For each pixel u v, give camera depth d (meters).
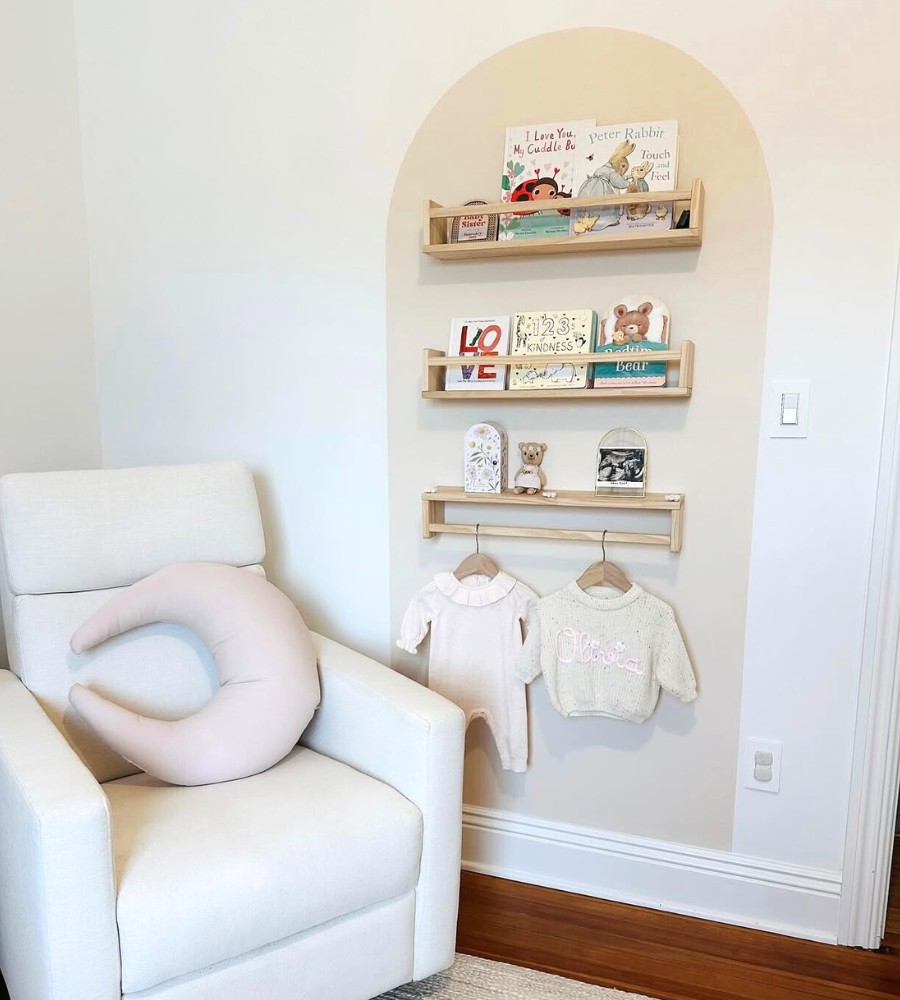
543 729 1.96
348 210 1.99
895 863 2.07
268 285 2.09
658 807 1.88
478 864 2.05
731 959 1.70
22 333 2.06
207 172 2.11
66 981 1.13
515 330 1.83
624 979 1.63
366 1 1.91
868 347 1.60
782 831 1.79
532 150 1.79
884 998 1.58
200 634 1.66
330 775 1.55
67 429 2.21
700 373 1.73
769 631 1.74
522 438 1.90
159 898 1.18
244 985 1.29
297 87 2.00
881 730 1.67
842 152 1.58
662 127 1.69
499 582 1.91
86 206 2.23
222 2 2.03
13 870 1.24
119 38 2.14
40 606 1.63
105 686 1.64
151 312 2.22
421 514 2.01
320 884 1.31
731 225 1.67
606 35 1.73
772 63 1.62
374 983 1.44
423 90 1.89
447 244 1.80
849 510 1.66
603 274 1.79
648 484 1.80
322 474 2.10
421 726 1.43
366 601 2.10
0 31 1.95
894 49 1.53
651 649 1.80
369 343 2.01
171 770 1.50
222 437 2.19
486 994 1.58
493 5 1.81
